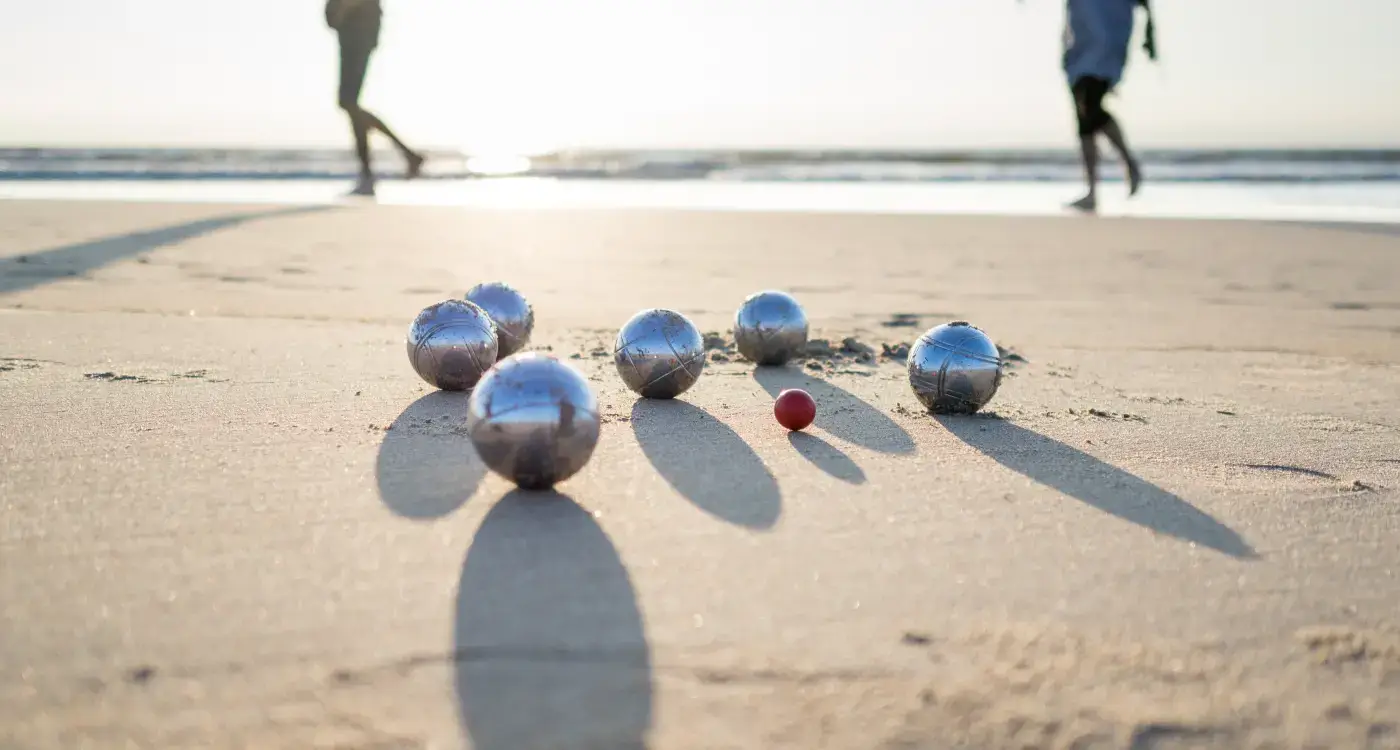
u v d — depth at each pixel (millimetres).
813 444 882
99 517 694
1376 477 830
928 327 1444
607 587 611
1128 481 807
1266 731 488
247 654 538
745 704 497
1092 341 1370
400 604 588
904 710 495
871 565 648
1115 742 475
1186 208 3379
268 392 1006
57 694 497
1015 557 665
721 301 1613
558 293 1655
